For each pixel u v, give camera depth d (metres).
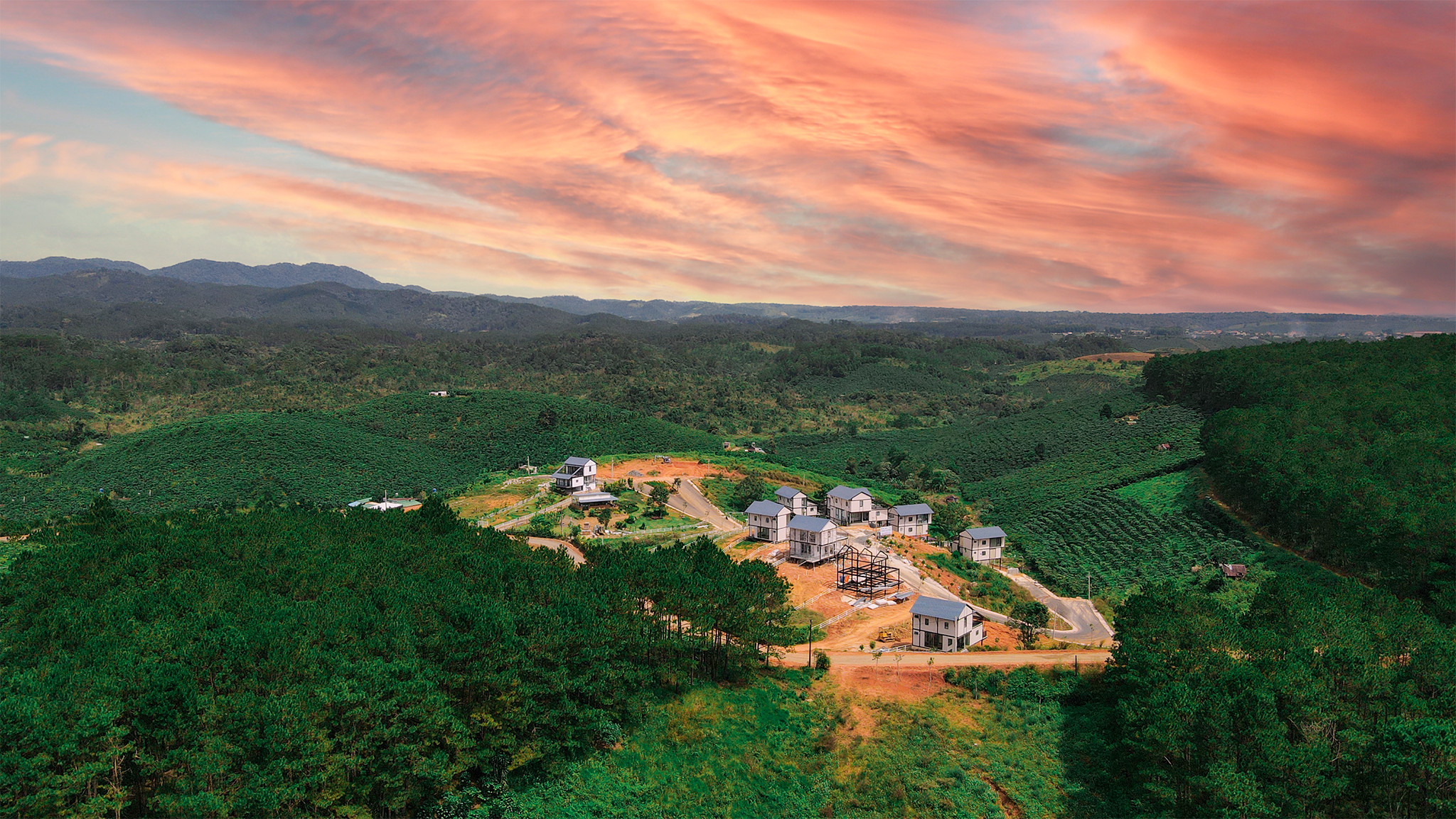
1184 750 65.12
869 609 118.44
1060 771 75.44
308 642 63.91
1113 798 71.12
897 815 70.12
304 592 80.62
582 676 72.75
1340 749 63.91
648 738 76.25
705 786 71.62
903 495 198.88
